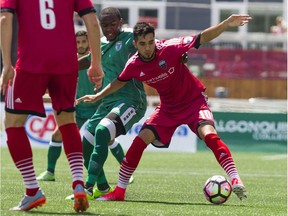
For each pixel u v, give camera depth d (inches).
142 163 1549.0
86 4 679.7
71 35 677.9
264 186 1131.3
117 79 831.1
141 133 839.7
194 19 2672.2
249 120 1996.8
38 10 668.1
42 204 698.2
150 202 844.0
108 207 764.0
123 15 2785.4
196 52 2728.8
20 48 669.3
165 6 2714.1
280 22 2847.0
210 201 836.0
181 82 825.5
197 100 834.8
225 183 834.2
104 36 950.4
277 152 1991.9
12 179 1099.3
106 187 881.5
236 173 786.2
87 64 920.3
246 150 1993.1
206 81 2728.8
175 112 832.9
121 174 848.3
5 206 746.2
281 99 2728.8
